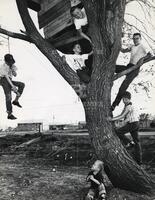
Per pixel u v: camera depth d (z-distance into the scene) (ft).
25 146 24.73
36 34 18.47
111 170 15.88
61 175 19.70
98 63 16.72
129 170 15.76
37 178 18.99
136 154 19.40
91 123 16.39
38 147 24.61
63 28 20.20
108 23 16.65
